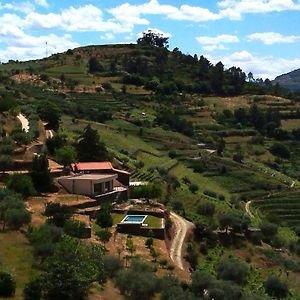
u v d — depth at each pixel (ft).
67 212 219.82
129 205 281.95
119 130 545.85
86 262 153.28
